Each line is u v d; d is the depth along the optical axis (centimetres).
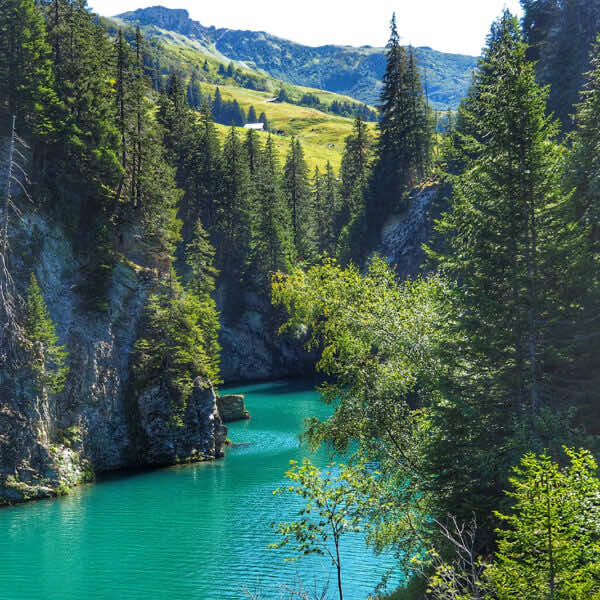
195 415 5678
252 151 11325
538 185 2045
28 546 3306
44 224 5475
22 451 4462
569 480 985
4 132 5525
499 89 2125
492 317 2036
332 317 2236
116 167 5997
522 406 1942
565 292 2006
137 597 2606
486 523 1717
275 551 3152
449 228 2342
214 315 6812
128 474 5091
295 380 10475
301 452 5509
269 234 9819
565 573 939
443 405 2044
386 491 1909
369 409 2047
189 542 3325
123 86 6456
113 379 5525
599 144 2409
